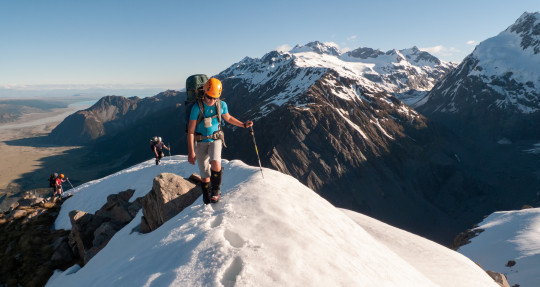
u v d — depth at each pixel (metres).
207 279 3.35
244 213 4.75
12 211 26.05
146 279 3.68
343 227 5.79
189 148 4.81
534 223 63.12
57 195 30.16
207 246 3.92
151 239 5.61
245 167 9.88
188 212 5.73
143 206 10.07
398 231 19.44
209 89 4.52
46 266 18.16
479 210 195.75
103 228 16.39
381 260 5.53
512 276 45.84
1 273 18.48
